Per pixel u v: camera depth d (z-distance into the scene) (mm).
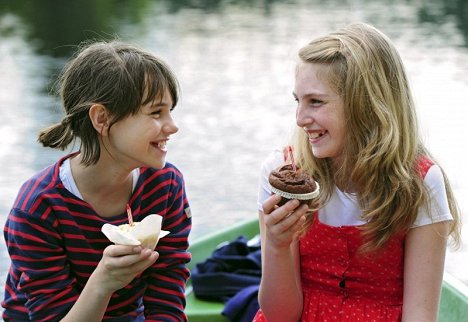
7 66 17609
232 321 4879
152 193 3332
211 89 16562
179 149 12258
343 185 3465
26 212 3139
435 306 3393
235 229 6238
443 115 13859
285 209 3104
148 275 3404
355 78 3303
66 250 3203
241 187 10367
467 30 23266
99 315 2947
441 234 3395
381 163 3328
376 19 25688
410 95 3463
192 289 5492
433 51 19875
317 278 3529
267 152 12133
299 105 3385
